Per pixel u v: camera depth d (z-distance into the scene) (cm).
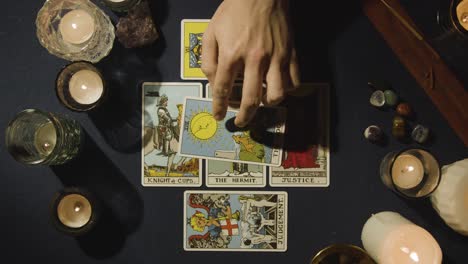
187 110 81
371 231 76
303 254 82
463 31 78
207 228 82
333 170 81
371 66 81
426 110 81
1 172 82
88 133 81
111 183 82
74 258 82
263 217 82
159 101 81
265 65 66
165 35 81
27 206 82
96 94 80
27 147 76
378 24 81
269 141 81
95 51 79
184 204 82
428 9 81
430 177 77
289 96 82
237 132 81
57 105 81
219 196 82
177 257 82
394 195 81
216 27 66
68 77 79
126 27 78
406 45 81
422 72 81
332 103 82
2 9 81
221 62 65
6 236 81
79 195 80
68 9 80
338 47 81
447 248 81
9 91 81
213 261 82
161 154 81
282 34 67
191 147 81
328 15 82
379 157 81
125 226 82
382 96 80
